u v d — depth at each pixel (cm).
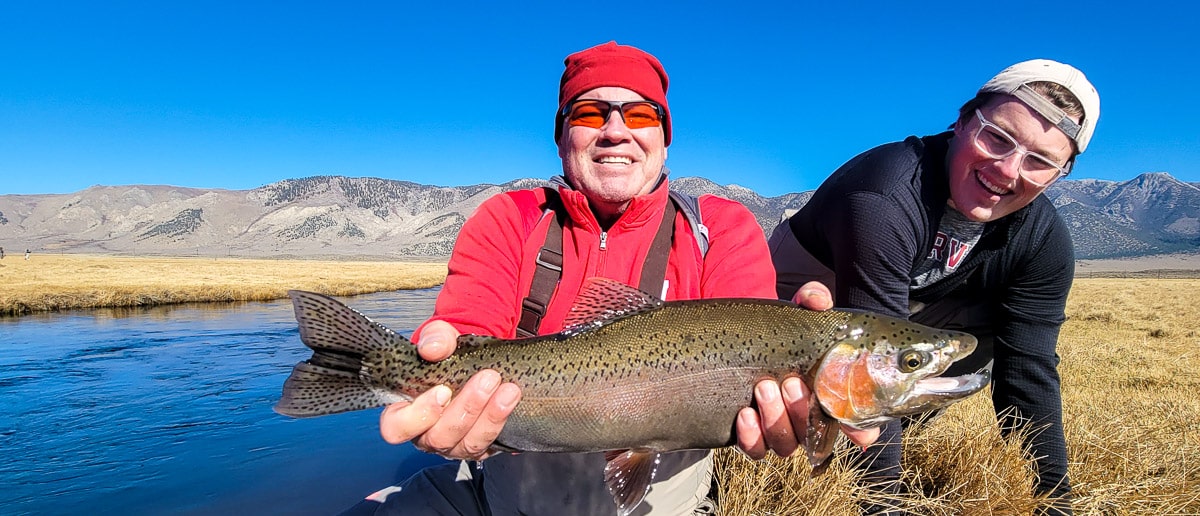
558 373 69
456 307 74
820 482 104
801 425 68
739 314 71
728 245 80
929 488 115
